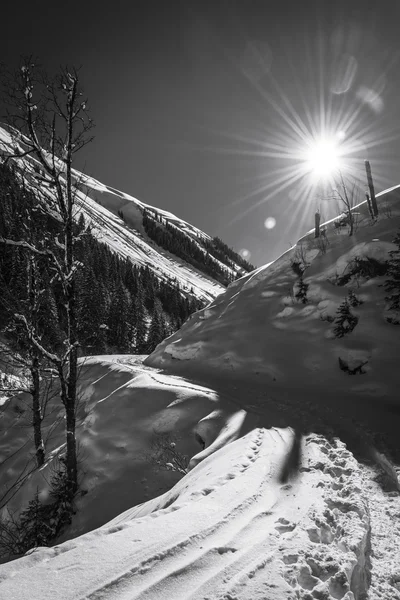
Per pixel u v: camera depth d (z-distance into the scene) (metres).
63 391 9.28
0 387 11.48
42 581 2.32
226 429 9.05
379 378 10.77
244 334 16.86
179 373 17.02
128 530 3.05
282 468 5.16
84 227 9.33
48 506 9.54
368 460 6.14
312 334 14.20
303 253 18.55
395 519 4.02
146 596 2.19
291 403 10.59
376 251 14.05
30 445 14.42
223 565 2.55
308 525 3.25
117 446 10.97
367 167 16.92
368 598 2.67
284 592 2.26
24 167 8.03
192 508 3.56
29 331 8.97
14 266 9.01
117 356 26.47
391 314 12.12
